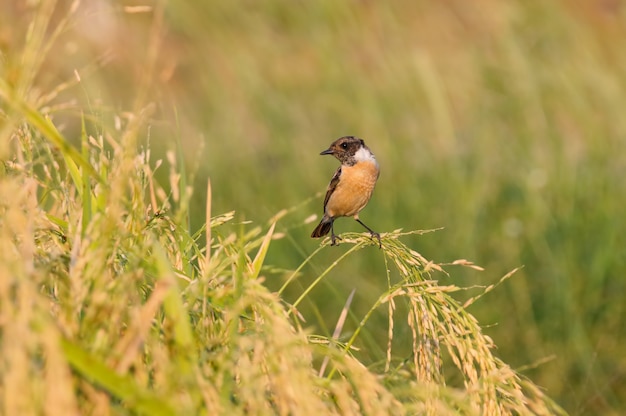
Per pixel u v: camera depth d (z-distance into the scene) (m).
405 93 29.75
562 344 17.08
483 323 17.80
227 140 27.20
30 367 5.14
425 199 23.02
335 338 8.20
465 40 36.91
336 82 31.23
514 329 17.66
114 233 6.51
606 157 25.11
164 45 34.59
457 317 7.34
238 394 6.29
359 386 6.11
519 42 30.75
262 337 6.45
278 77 33.41
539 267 19.78
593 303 18.31
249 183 24.41
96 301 5.79
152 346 5.94
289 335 6.21
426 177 24.48
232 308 6.59
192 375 5.65
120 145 6.89
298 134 29.33
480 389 6.89
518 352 17.17
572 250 19.78
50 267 5.96
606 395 15.82
